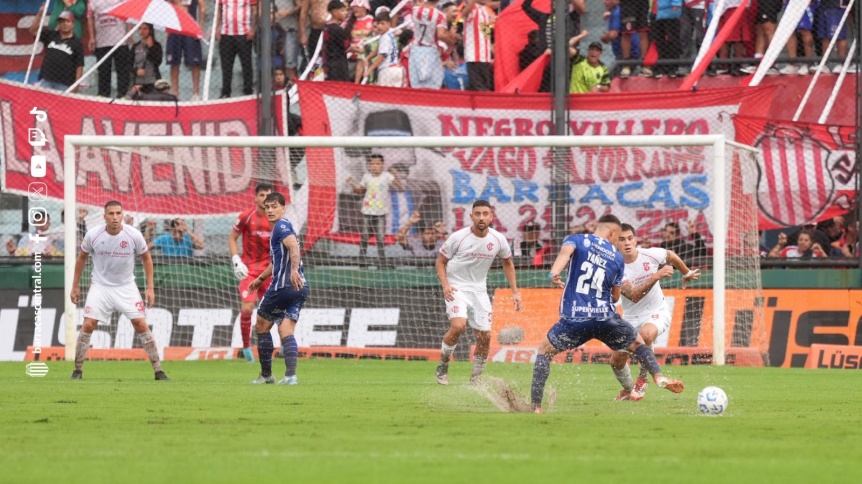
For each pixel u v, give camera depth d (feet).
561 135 231.91
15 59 243.81
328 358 222.89
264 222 200.44
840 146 224.53
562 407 119.65
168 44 242.17
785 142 226.79
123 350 222.69
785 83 234.38
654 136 205.16
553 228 227.61
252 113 239.09
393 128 235.81
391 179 230.89
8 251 238.89
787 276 221.66
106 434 91.66
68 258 208.74
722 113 229.45
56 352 223.30
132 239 161.07
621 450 81.46
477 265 153.69
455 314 152.05
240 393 135.64
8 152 237.66
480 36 239.50
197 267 228.22
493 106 234.58
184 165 232.32
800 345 211.82
